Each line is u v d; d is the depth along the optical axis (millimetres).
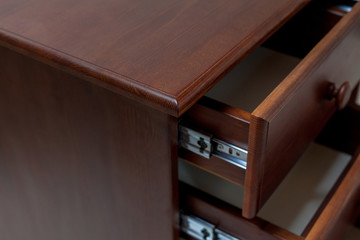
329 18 812
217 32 585
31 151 731
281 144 579
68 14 618
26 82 636
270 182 605
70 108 618
